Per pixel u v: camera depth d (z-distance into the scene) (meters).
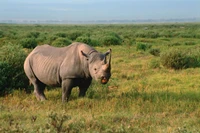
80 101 12.84
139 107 12.29
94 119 10.49
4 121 10.22
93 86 16.11
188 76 20.06
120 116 10.93
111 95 14.56
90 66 12.62
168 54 23.73
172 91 15.55
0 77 14.87
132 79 19.61
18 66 15.72
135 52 34.50
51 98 14.30
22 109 11.84
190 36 66.12
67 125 9.09
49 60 13.54
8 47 16.41
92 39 45.59
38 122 10.02
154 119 10.84
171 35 68.44
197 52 26.73
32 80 14.31
